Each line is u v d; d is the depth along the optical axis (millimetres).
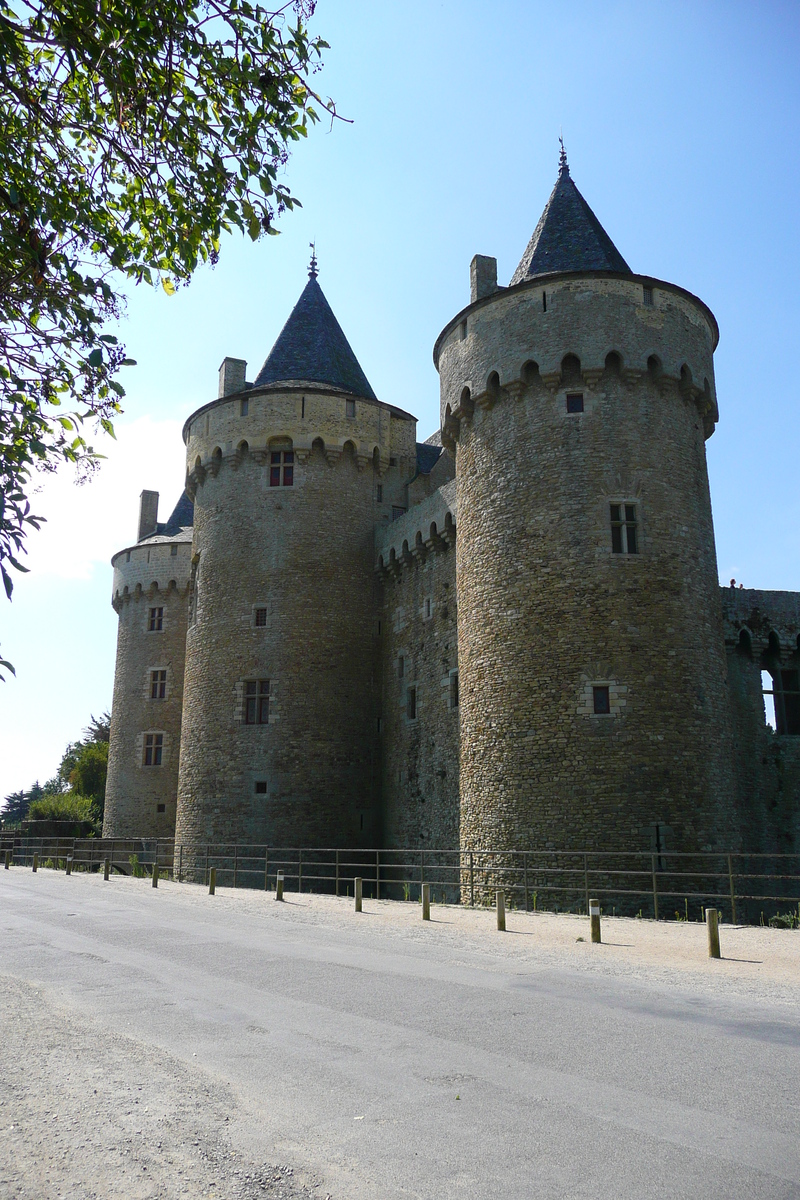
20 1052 7828
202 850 31359
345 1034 8289
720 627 23172
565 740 21156
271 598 32625
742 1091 6508
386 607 33312
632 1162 5297
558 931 15508
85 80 8086
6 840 45156
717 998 9703
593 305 23219
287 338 36656
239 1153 5512
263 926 16719
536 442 23141
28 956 13211
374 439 34531
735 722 27219
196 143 8234
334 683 32156
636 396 23047
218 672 32719
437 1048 7750
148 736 43812
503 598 22875
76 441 7570
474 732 23125
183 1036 8336
